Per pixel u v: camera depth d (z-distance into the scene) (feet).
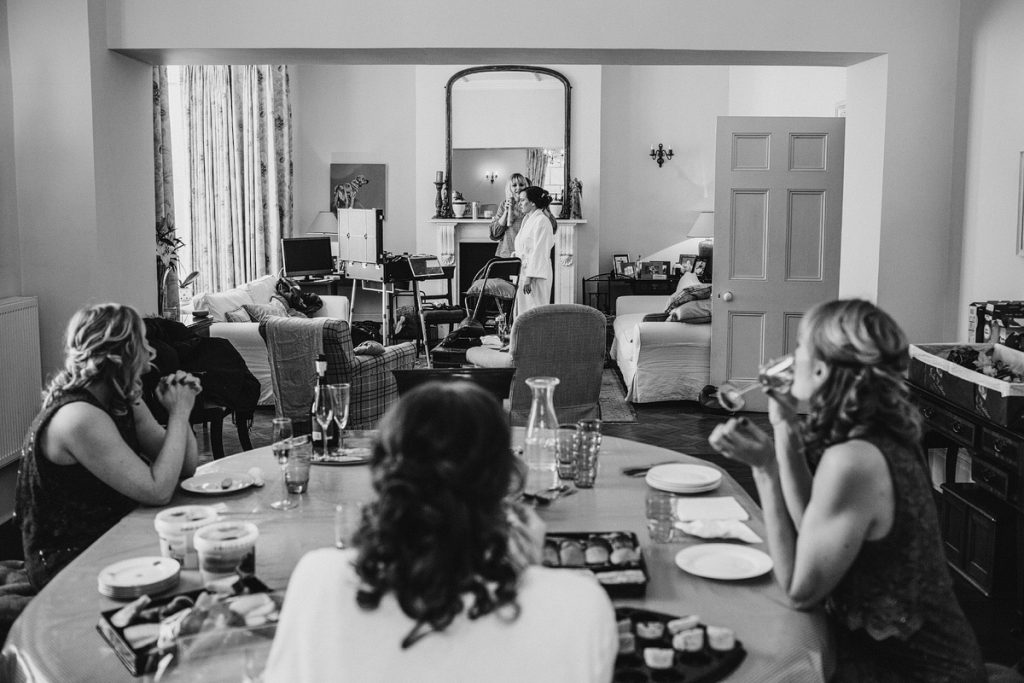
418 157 37.65
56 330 16.43
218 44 16.56
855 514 5.88
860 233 18.25
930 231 17.60
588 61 18.17
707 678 5.23
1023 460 11.37
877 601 6.08
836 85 24.86
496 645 3.79
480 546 3.76
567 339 17.16
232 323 23.81
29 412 15.70
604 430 21.47
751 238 22.71
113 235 16.84
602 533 6.84
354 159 38.27
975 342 15.03
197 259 29.09
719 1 16.83
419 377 11.19
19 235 16.26
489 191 37.60
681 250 37.96
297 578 3.98
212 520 7.04
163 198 24.80
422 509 3.69
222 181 30.66
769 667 5.41
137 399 8.90
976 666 6.15
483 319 29.25
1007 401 11.61
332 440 9.81
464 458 3.79
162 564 6.67
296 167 38.11
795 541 6.31
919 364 14.24
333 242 37.04
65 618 6.06
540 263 28.04
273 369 19.12
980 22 16.57
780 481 6.41
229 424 21.95
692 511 8.00
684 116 37.58
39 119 16.08
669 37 16.83
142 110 17.90
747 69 34.37
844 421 5.98
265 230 34.09
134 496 8.27
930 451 17.19
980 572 12.42
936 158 17.40
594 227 37.27
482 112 37.27
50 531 8.46
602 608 3.95
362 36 16.69
